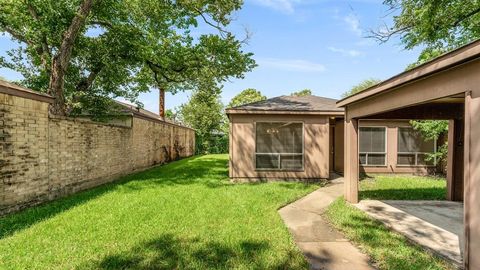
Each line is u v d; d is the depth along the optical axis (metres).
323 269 3.54
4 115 5.83
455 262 3.59
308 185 9.77
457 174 7.27
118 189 8.84
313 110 10.61
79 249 4.00
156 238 4.43
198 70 13.84
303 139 10.84
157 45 12.27
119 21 12.38
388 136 12.62
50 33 10.30
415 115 6.85
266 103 11.84
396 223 5.27
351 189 7.00
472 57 2.97
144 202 6.91
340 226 5.16
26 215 5.70
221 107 32.09
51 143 7.41
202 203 6.82
